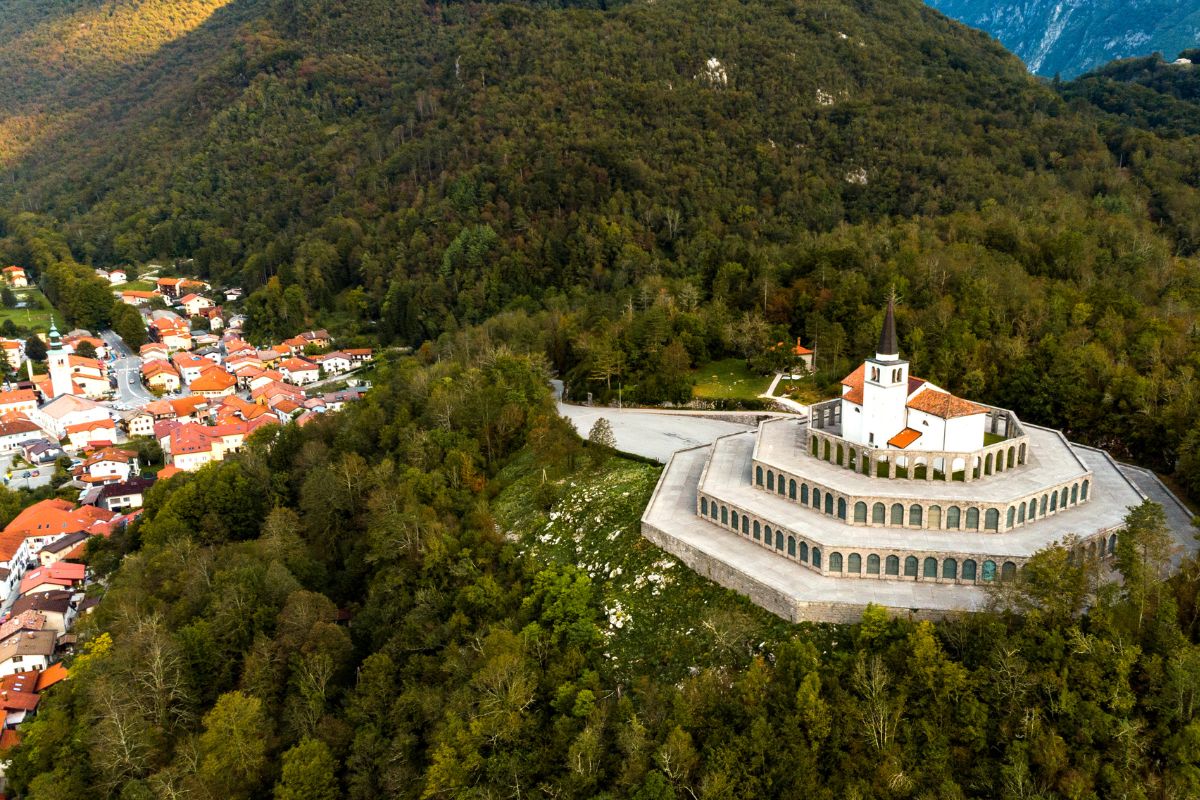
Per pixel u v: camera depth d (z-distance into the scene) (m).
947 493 83.62
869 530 83.06
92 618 107.31
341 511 123.69
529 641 82.31
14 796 84.88
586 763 67.38
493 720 73.56
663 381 149.25
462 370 160.38
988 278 149.50
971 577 76.81
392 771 75.88
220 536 127.12
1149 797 55.44
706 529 93.44
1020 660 61.53
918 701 63.94
